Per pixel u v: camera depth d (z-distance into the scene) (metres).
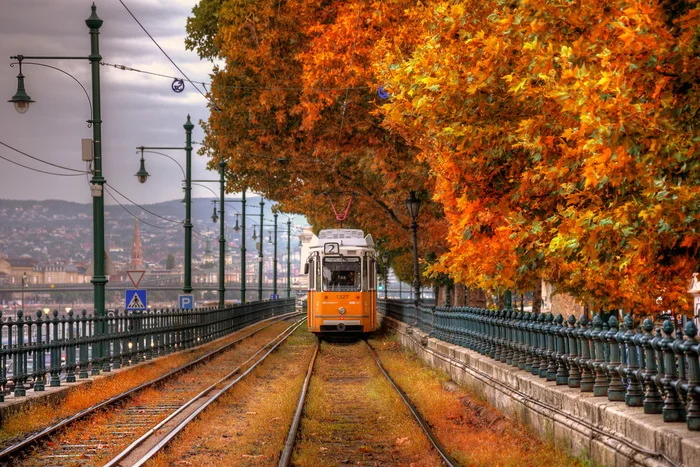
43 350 21.12
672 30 10.81
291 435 17.00
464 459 14.16
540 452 13.83
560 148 14.59
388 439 17.81
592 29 12.36
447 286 50.44
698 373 10.20
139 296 34.59
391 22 31.77
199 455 15.92
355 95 35.97
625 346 12.45
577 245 12.57
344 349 44.97
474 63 15.36
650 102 11.23
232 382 26.64
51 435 16.86
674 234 11.70
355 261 49.91
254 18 35.34
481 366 20.80
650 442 10.52
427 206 44.94
